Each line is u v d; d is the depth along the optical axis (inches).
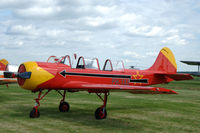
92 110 340.2
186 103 438.9
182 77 432.8
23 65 287.4
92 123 254.1
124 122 262.8
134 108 367.2
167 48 498.0
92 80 319.3
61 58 313.9
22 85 286.5
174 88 884.0
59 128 226.1
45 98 479.2
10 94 543.5
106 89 272.7
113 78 346.9
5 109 330.3
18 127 226.2
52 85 287.1
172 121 273.6
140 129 231.5
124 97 534.3
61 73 291.4
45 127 228.8
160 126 246.7
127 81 372.8
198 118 294.7
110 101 452.1
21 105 370.3
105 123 255.8
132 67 412.5
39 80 276.2
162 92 281.3
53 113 309.3
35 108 276.5
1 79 466.0
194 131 229.6
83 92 631.2
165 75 436.8
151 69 462.9
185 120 281.0
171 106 395.2
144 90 255.1
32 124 240.5
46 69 282.5
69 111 327.9
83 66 318.3
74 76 302.2
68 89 309.1
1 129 217.2
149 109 358.9
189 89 832.3
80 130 220.2
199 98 530.6
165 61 489.7
